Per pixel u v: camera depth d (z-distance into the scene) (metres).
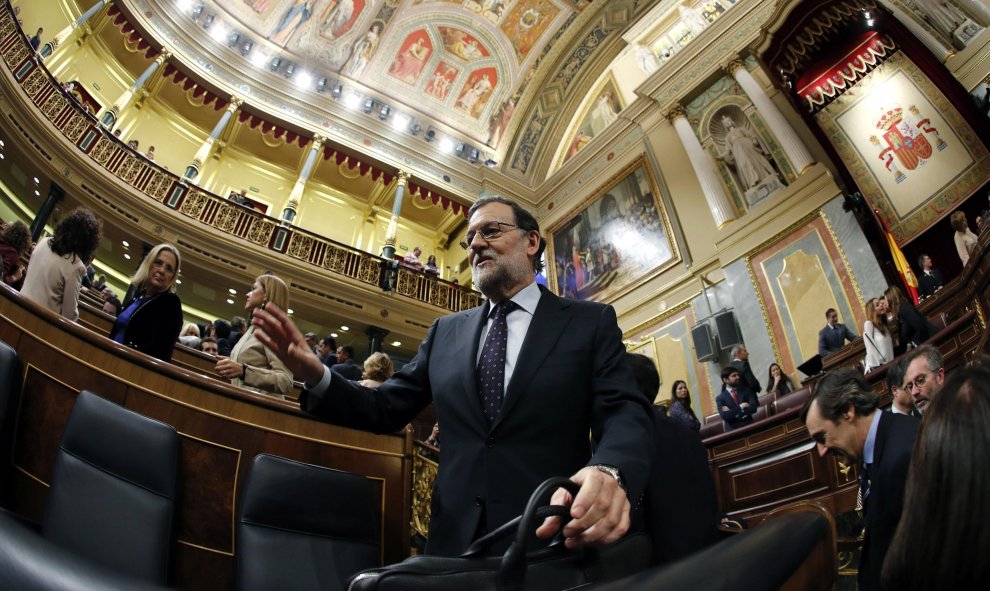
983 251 4.17
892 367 2.53
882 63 9.52
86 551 1.20
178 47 12.02
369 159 14.07
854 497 3.81
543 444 1.17
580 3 15.27
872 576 1.53
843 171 9.16
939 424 0.71
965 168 8.17
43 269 2.49
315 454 2.04
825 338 7.37
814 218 8.87
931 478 0.68
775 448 4.50
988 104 7.91
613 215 12.66
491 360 1.32
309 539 1.65
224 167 13.45
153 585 0.57
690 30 13.45
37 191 8.80
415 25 15.05
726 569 0.41
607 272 12.14
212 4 12.84
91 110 11.17
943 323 5.33
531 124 16.36
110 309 5.69
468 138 16.14
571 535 0.71
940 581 0.63
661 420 1.82
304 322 11.58
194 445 1.79
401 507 2.18
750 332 8.95
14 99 7.76
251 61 13.18
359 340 12.30
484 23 15.53
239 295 10.78
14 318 1.51
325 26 14.05
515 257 1.48
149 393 1.76
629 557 0.78
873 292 7.76
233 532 1.73
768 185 9.95
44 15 10.09
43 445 1.48
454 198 14.95
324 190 14.83
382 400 1.36
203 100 12.59
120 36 11.59
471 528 1.08
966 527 0.63
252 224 10.94
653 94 12.66
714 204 10.38
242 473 1.85
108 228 9.31
